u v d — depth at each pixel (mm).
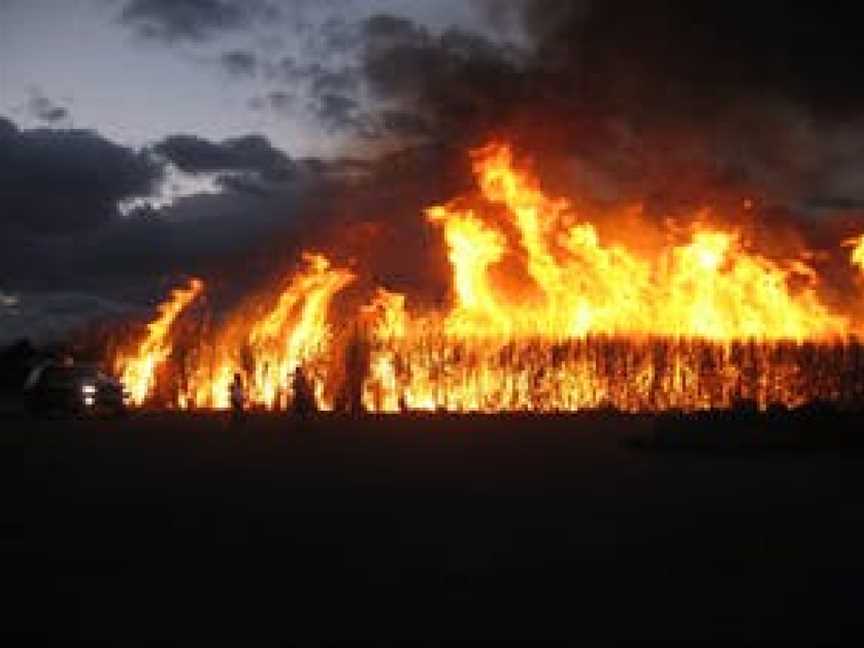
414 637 10516
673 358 59844
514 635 10562
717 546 15750
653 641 10305
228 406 64688
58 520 18906
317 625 10992
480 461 29797
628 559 14727
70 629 10891
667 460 30328
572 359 60969
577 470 27375
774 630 10695
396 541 16406
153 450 33719
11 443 36594
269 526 18078
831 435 33938
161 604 12039
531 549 15594
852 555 14984
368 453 32438
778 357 58344
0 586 13125
